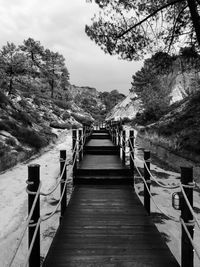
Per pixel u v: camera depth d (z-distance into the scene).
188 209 2.56
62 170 4.61
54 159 12.64
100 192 5.95
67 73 61.38
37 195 2.59
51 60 54.16
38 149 14.28
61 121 30.75
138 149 16.62
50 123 25.53
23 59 25.88
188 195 2.57
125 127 30.06
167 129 16.28
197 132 12.31
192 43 10.17
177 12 10.20
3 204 6.50
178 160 11.50
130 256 3.10
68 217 4.42
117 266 2.88
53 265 2.90
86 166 7.60
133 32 10.37
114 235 3.71
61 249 3.28
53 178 9.13
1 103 17.20
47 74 53.16
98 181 6.62
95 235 3.71
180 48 10.55
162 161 12.92
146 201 4.81
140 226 4.04
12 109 18.16
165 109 26.02
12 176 9.18
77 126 30.83
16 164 11.01
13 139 12.87
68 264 2.92
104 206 4.99
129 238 3.61
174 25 10.05
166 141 14.70
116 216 4.48
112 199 5.43
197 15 8.95
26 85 37.59
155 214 5.93
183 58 10.84
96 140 15.93
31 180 2.67
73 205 5.05
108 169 6.90
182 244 2.63
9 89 25.52
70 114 39.50
